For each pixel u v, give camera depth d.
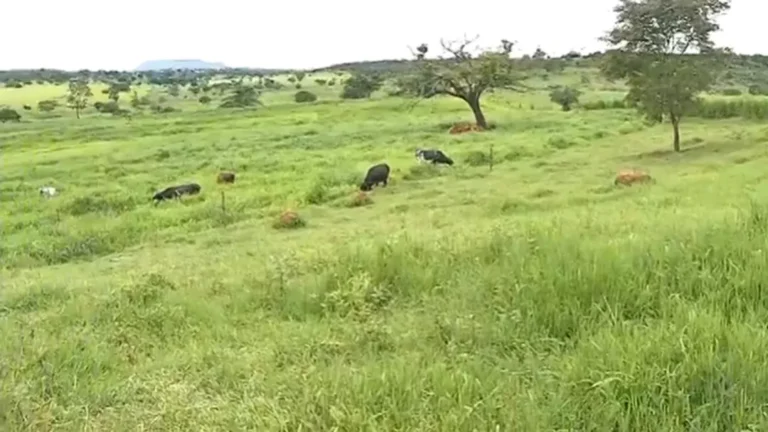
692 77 31.98
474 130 48.41
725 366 3.69
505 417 3.47
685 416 3.38
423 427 3.44
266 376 4.63
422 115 63.25
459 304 5.82
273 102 98.50
